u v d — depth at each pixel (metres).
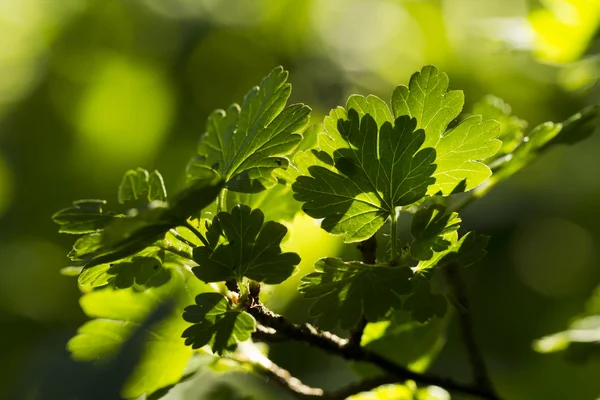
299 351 0.84
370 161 0.46
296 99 1.13
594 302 0.61
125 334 0.51
